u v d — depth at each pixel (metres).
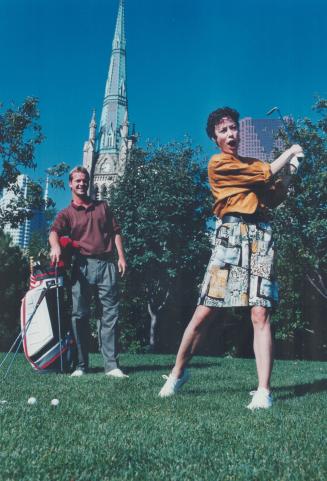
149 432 2.48
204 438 2.38
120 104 100.12
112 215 6.35
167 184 32.03
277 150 19.19
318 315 23.59
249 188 3.71
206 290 3.74
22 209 24.23
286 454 2.12
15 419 2.67
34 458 1.97
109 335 5.93
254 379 5.38
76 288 6.04
